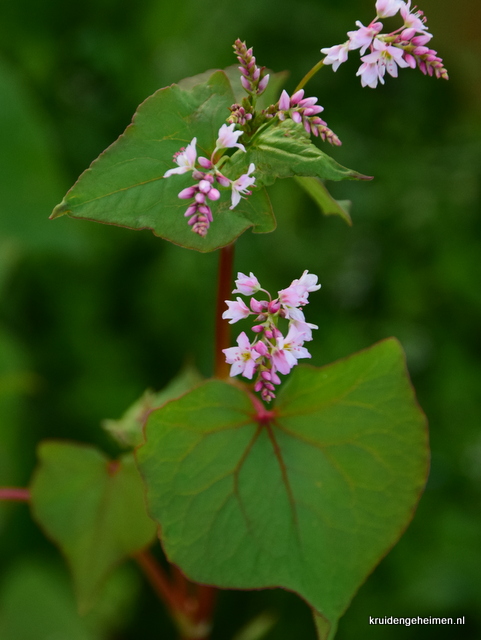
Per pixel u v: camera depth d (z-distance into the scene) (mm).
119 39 445
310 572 195
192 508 197
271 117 191
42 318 431
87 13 442
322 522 198
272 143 189
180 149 195
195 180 193
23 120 364
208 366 426
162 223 191
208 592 244
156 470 198
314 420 203
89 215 190
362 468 199
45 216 368
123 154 193
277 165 188
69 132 430
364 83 188
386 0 187
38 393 407
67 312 431
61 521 235
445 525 401
